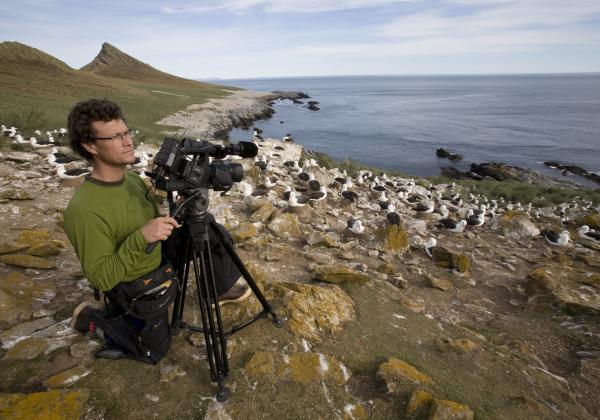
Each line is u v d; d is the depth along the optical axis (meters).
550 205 23.94
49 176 9.33
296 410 3.06
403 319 4.94
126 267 2.47
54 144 12.65
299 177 13.92
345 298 5.02
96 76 74.12
